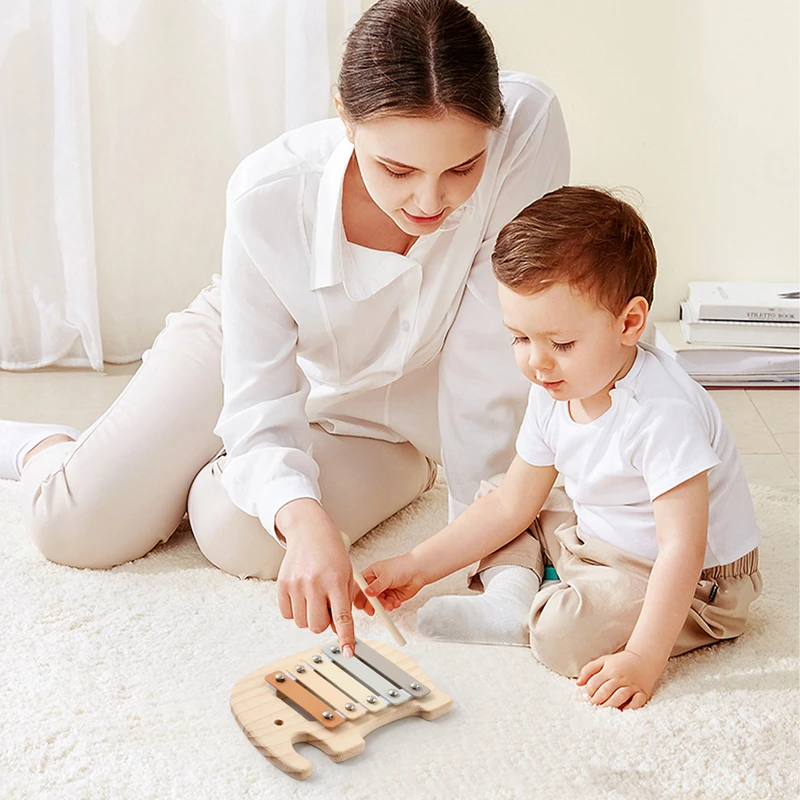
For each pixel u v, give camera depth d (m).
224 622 1.31
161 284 2.32
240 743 1.08
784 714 1.11
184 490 1.47
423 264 1.30
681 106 2.26
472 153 1.05
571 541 1.29
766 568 1.44
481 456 1.43
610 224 1.13
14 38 2.08
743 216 2.31
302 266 1.28
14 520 1.57
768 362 2.14
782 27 2.19
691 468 1.13
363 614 1.32
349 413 1.49
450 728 1.10
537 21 2.23
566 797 1.00
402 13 1.02
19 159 2.13
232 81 2.20
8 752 1.07
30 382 2.19
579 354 1.14
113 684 1.18
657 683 1.17
